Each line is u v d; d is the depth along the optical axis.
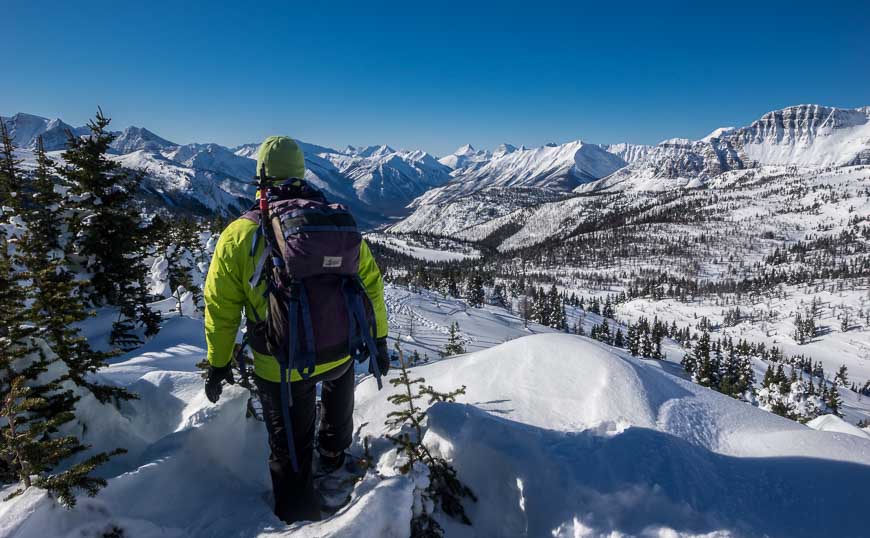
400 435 3.03
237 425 3.30
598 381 3.31
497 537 2.65
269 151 2.40
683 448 2.69
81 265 11.81
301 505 2.54
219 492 2.82
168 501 2.61
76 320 3.77
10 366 2.81
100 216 11.98
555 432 2.92
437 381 3.85
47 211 11.43
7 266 3.51
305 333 2.17
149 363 6.93
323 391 2.87
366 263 2.56
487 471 2.79
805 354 152.12
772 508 2.29
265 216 2.31
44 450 2.44
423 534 2.52
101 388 3.39
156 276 16.38
